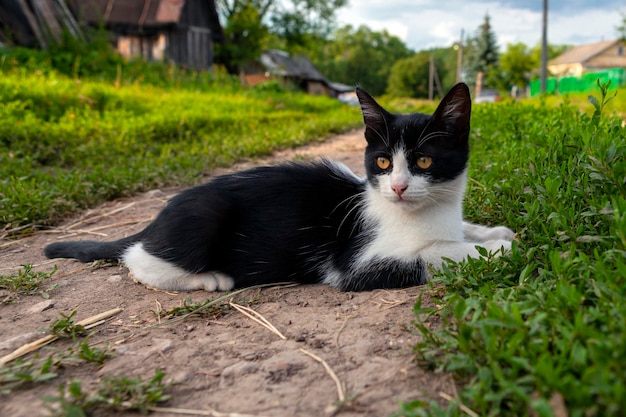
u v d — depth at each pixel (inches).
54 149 45.1
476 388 11.6
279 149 54.4
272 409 12.8
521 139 32.2
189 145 52.9
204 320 17.7
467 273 16.7
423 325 14.6
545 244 17.3
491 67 362.9
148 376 14.4
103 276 22.1
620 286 12.9
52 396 13.3
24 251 25.7
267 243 20.3
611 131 20.9
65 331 16.7
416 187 19.1
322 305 18.4
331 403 12.8
